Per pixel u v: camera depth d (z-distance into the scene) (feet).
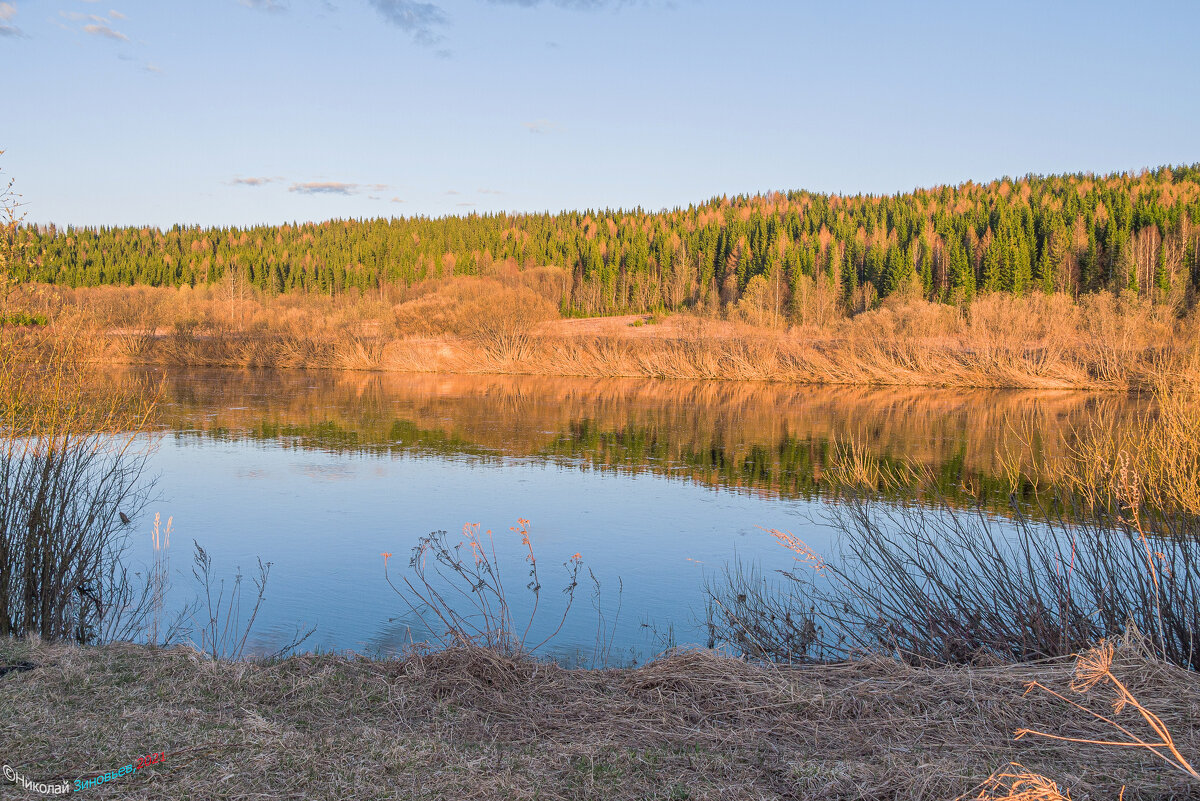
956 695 14.99
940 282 216.95
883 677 16.28
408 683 15.75
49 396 23.17
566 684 16.15
